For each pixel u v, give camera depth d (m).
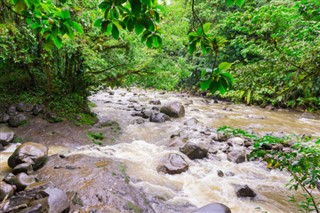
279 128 8.81
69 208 3.22
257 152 2.18
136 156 5.70
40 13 1.49
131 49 7.25
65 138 6.30
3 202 3.18
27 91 7.97
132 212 3.39
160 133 7.64
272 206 3.91
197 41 1.26
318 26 2.72
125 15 1.29
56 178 4.02
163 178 4.66
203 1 14.74
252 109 12.77
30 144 4.70
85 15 5.24
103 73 7.66
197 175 4.93
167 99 15.45
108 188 3.84
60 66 7.66
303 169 1.93
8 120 6.68
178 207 3.76
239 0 1.17
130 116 9.45
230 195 4.25
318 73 1.91
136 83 8.49
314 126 9.20
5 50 5.28
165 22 7.49
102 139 6.76
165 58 8.38
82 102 8.16
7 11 1.88
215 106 13.64
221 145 6.65
